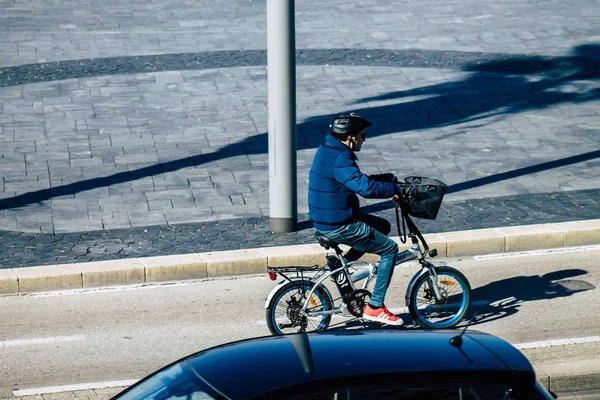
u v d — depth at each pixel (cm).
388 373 881
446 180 2511
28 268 1933
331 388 868
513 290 1850
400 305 1783
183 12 4353
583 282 1888
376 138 2853
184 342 1642
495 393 880
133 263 1958
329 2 4547
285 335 1005
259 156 2712
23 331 1697
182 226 2216
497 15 4284
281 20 2064
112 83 3375
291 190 2158
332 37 3950
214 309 1798
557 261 2019
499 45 3816
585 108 3108
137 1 4562
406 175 2542
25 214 2284
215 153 2731
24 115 3048
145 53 3725
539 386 898
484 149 2752
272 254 2000
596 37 3919
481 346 943
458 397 877
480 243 2069
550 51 3731
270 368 902
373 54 3719
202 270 1966
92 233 2170
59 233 2170
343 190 1524
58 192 2436
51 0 4559
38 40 3878
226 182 2511
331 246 1557
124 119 3023
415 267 1998
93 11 4362
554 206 2308
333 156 1510
